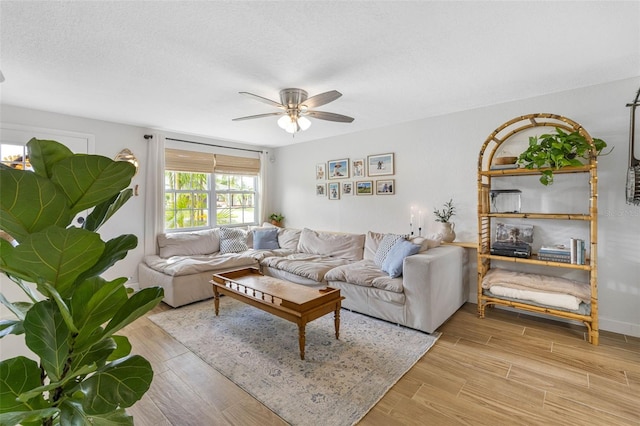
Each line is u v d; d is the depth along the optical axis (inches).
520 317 124.0
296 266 148.3
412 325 111.7
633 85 104.3
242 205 216.7
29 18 68.3
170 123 157.9
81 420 22.7
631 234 106.0
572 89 114.5
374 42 80.4
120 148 157.1
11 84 106.0
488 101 127.6
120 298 27.3
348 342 103.4
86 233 20.6
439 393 76.8
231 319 124.3
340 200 188.5
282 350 98.6
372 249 155.5
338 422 67.4
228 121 154.3
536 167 108.4
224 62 90.4
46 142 23.1
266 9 66.3
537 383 80.5
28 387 24.1
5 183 19.1
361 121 157.8
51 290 20.6
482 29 74.9
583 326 114.6
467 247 137.0
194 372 86.8
